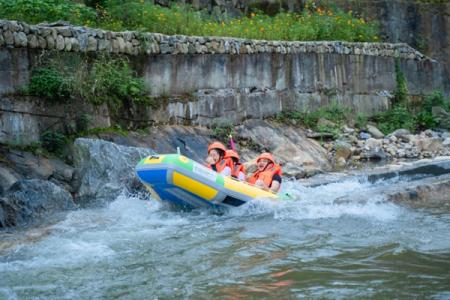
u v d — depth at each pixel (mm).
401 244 6953
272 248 6918
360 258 6434
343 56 17516
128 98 12008
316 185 11406
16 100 10109
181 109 13156
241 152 13391
